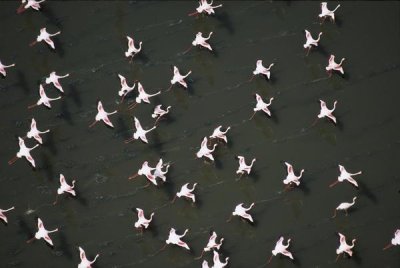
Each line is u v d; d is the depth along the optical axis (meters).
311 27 95.56
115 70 92.88
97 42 94.56
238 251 82.81
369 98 91.31
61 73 92.75
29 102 91.06
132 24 95.62
